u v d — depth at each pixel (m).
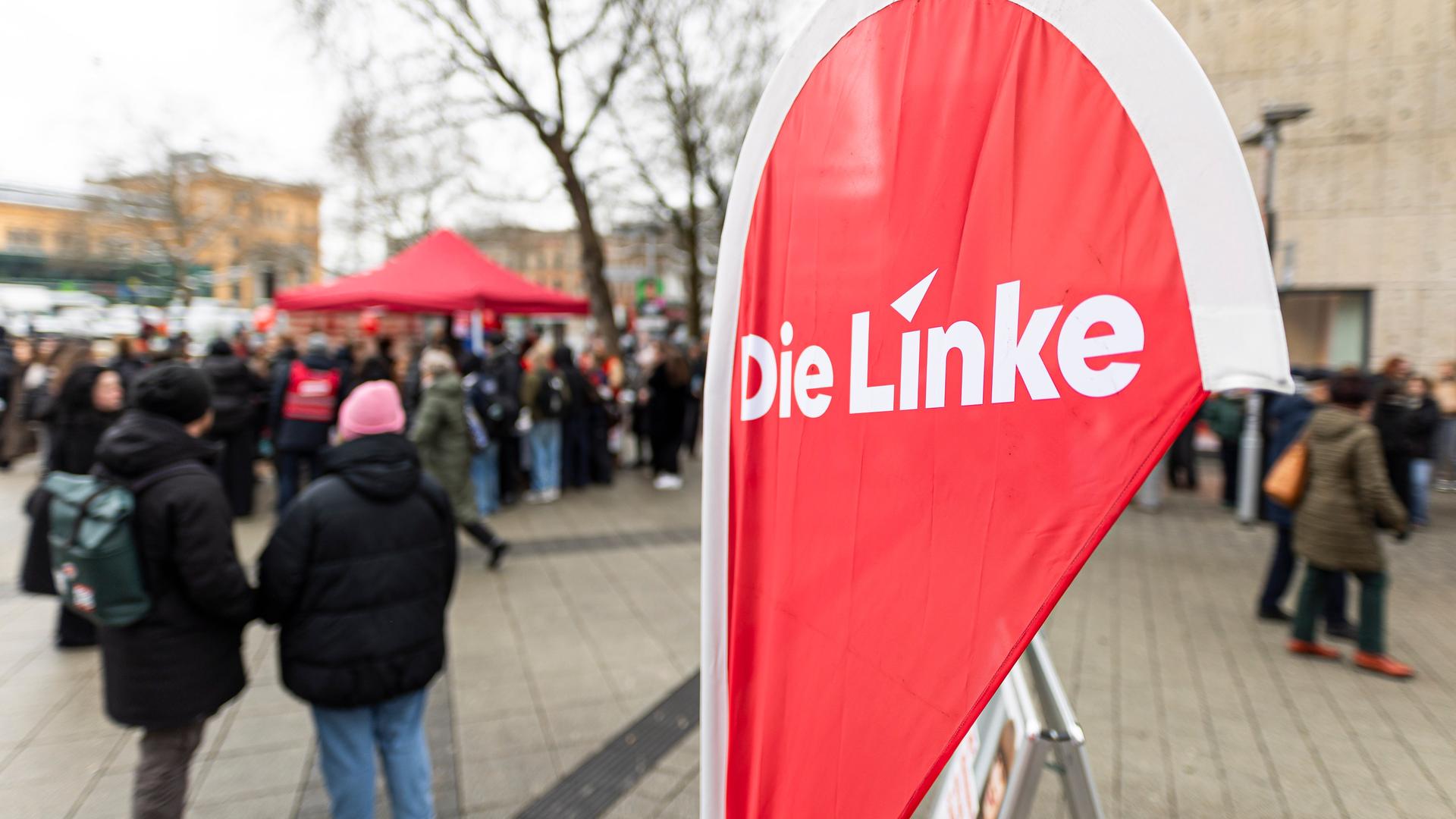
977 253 0.84
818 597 1.06
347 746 2.29
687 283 21.67
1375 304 8.21
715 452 1.30
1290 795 3.00
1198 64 0.65
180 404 2.22
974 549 0.82
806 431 1.10
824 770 1.02
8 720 3.49
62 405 4.27
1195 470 9.34
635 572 5.79
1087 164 0.74
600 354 10.83
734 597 1.26
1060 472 0.74
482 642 4.46
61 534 2.13
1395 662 4.21
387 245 27.44
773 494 1.18
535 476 8.41
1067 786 1.43
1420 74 7.68
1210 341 0.63
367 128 11.25
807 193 1.11
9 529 6.76
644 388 10.47
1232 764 3.22
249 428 7.35
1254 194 0.61
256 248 27.47
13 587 5.26
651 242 21.86
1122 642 4.53
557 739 3.40
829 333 1.05
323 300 8.22
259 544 6.44
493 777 3.11
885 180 0.97
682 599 5.18
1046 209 0.77
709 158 16.33
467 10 10.80
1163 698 3.82
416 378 7.91
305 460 7.45
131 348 7.79
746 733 1.22
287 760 3.22
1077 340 0.73
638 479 9.77
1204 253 0.64
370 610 2.24
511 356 7.81
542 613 4.91
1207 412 8.15
